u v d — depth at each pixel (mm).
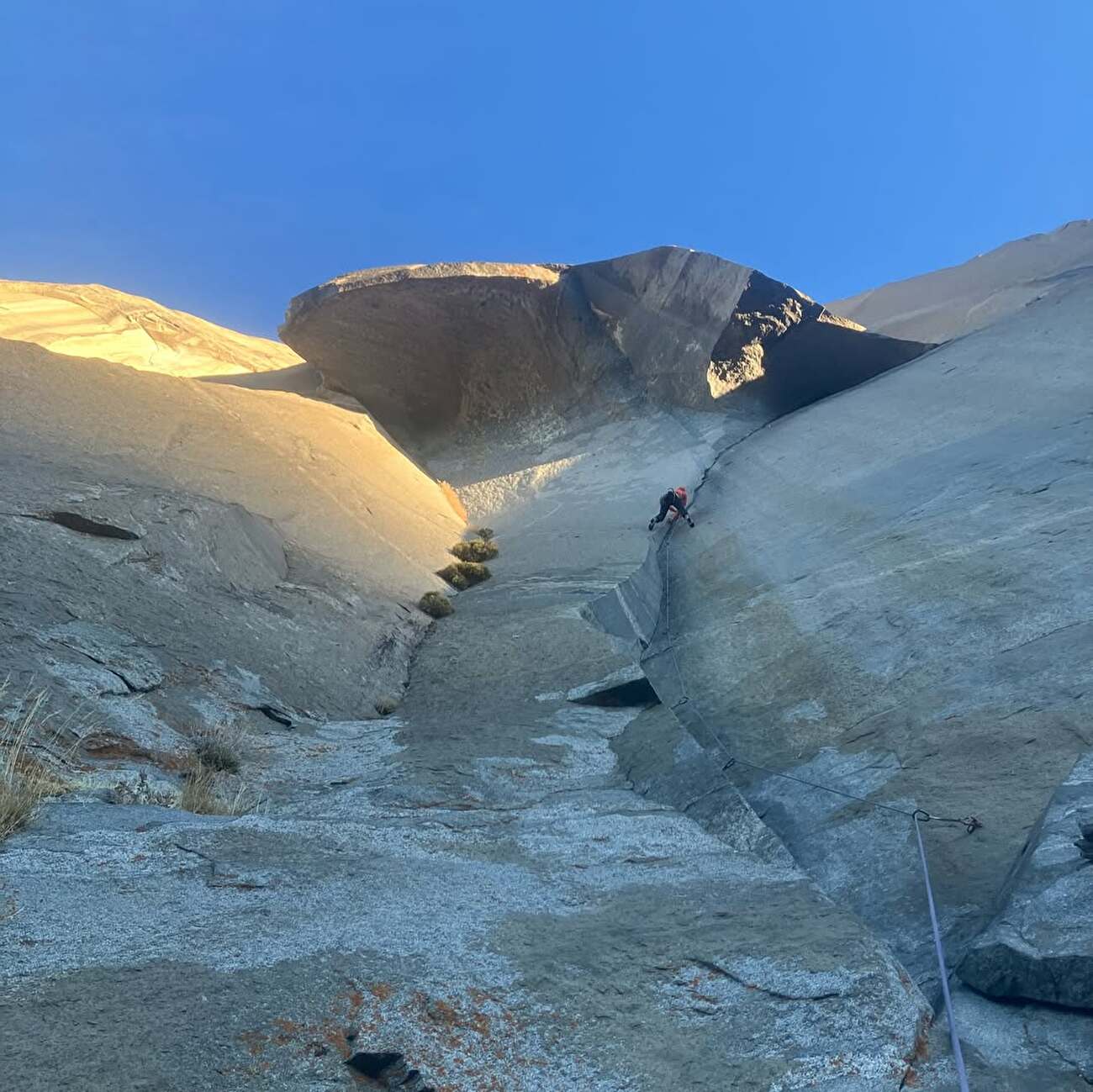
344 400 40688
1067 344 29750
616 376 40781
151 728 10836
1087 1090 4191
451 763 11070
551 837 8156
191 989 4465
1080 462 17844
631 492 32844
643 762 11125
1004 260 64875
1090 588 12211
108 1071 3746
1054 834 6133
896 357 39969
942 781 8648
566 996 4785
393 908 5863
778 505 24797
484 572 24766
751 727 11727
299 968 4777
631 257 40094
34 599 12328
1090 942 4891
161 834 6785
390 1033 4258
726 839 8523
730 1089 4043
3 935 4887
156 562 15164
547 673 15945
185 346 59062
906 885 7008
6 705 9477
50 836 6578
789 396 40625
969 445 22703
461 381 41344
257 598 16500
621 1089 4027
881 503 20562
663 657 15805
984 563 14438
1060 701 9609
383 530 24984
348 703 14891
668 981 5027
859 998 4793
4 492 15305
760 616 16234
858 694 11703
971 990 5117
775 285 39156
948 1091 4148
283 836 7133
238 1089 3748
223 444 24750
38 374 23547
